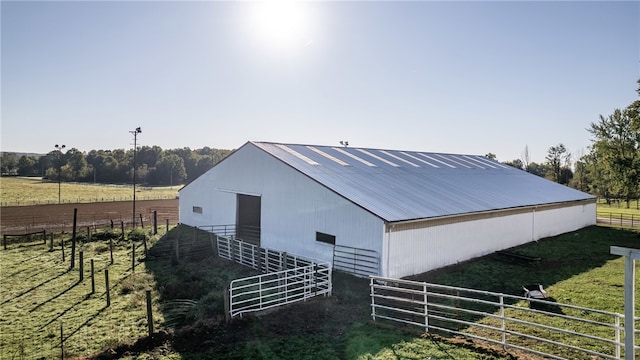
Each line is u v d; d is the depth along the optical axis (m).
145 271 18.22
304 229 18.83
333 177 19.77
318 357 9.07
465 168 31.77
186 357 9.29
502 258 19.08
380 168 24.55
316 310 12.02
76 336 11.41
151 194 68.38
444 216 17.12
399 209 16.59
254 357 9.16
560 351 9.05
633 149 35.91
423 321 11.18
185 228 28.48
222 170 25.69
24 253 22.33
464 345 9.38
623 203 58.91
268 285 15.33
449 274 16.28
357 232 16.05
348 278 15.66
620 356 8.68
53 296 14.98
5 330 11.98
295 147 25.11
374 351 9.24
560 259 19.11
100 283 16.61
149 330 10.45
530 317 11.42
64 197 59.28
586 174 62.94
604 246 22.64
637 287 14.59
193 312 12.53
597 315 11.57
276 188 20.77
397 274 15.46
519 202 23.06
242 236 23.98
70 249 23.27
